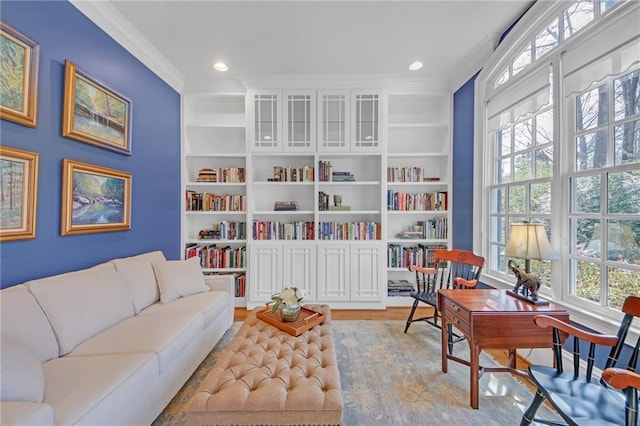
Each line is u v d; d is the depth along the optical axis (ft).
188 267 8.43
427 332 9.01
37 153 5.57
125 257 8.13
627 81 5.12
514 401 5.69
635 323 4.95
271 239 11.46
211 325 7.52
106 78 7.39
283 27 7.80
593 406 3.71
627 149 5.13
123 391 4.11
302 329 6.01
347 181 11.48
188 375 6.16
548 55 6.63
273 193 12.42
